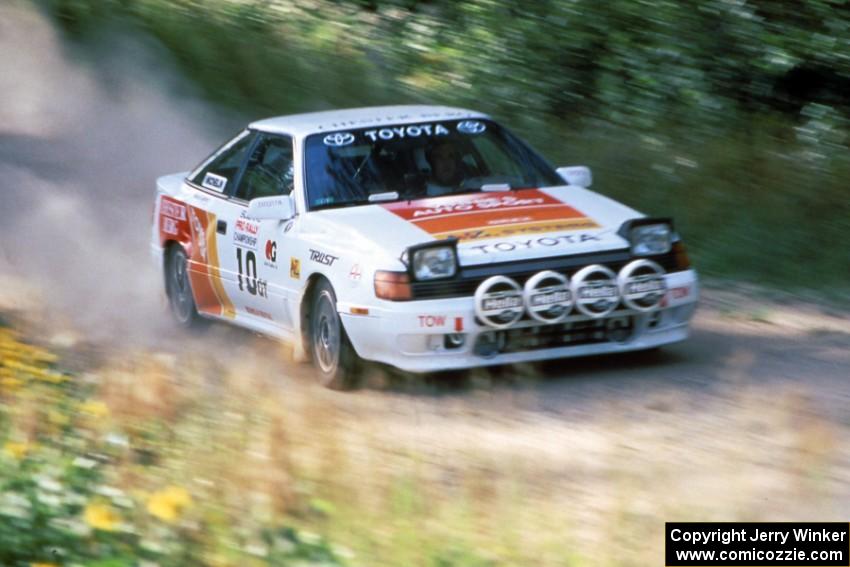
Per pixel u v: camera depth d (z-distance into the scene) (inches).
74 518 279.9
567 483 310.7
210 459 311.6
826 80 776.3
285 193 447.5
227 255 477.1
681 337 413.1
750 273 577.0
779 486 302.4
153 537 269.9
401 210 422.0
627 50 756.0
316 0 931.3
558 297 386.0
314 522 280.1
